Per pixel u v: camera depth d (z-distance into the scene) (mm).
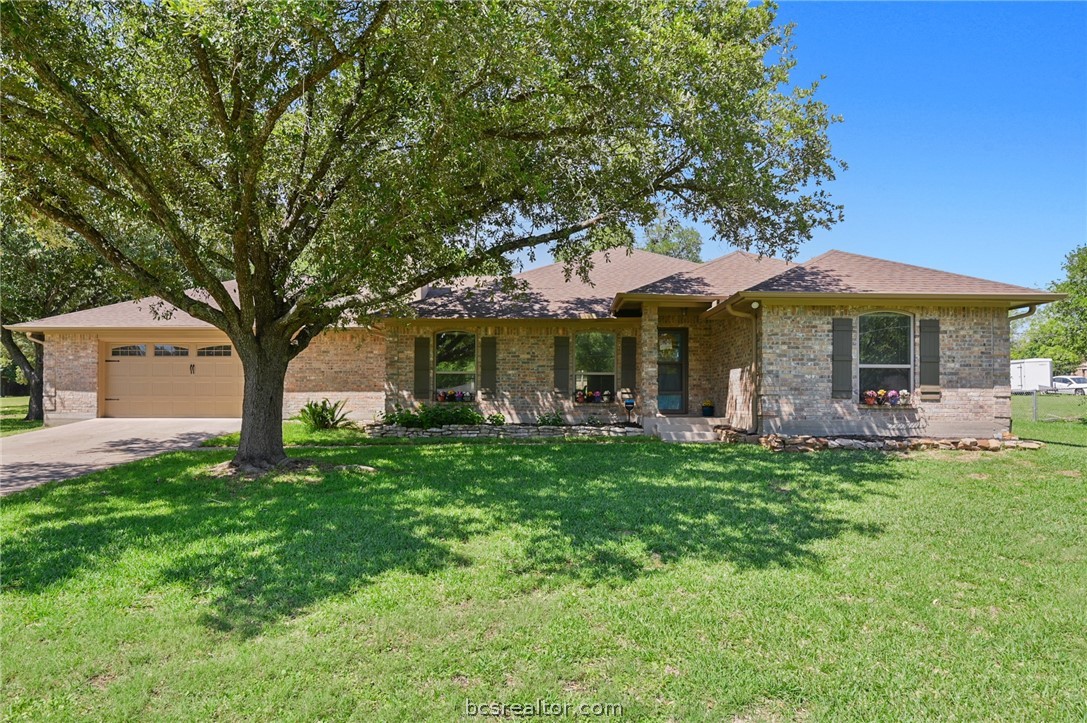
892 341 12375
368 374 16969
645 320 14000
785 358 12250
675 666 3346
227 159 7449
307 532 5695
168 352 17344
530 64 7203
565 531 5781
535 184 8289
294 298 9867
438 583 4473
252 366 9359
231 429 14844
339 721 2844
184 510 6645
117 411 17172
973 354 12320
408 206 7820
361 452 11180
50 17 6309
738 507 6762
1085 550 5289
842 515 6441
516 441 13008
